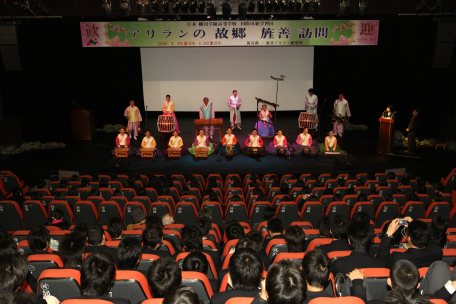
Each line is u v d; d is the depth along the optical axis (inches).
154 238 149.1
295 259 124.9
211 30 498.6
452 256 130.1
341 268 121.9
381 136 463.5
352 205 253.0
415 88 572.4
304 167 419.8
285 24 493.7
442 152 471.2
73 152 487.8
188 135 564.7
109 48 620.7
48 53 576.7
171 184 315.6
